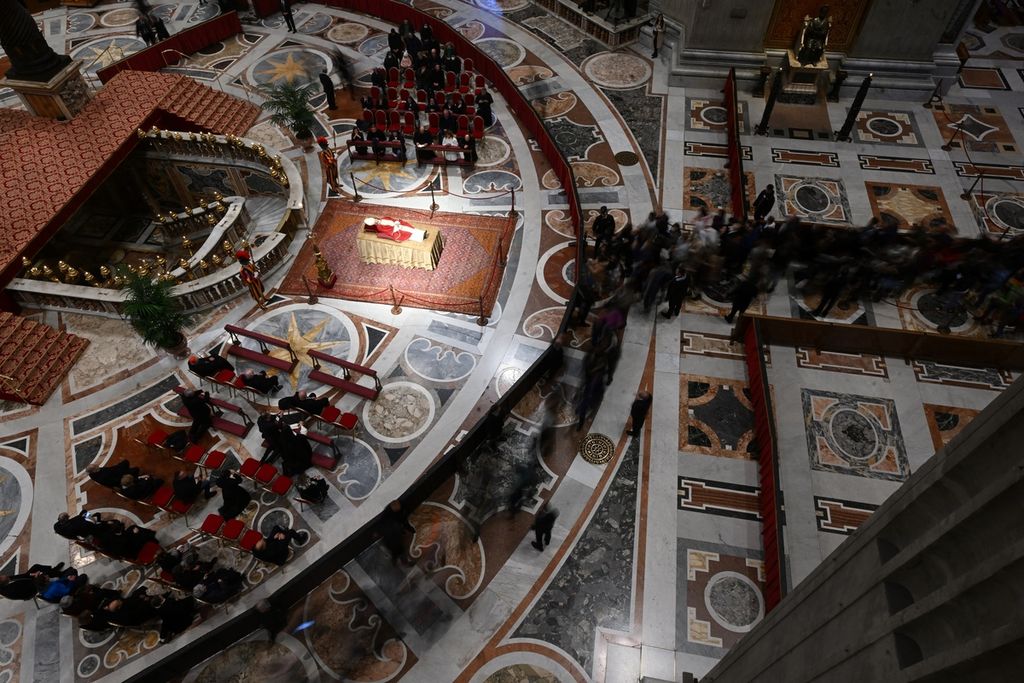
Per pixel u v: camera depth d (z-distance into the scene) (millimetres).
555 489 13773
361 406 15594
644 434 14648
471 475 13977
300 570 12883
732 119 21672
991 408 3648
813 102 23375
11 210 18969
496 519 13344
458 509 13508
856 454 14242
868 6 21875
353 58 26938
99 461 14852
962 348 15258
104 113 22391
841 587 4945
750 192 20453
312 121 22812
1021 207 19719
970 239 15992
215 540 13375
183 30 27844
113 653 11930
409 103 23000
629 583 12461
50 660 11875
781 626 5914
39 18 31016
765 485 13258
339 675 11469
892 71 23078
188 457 14023
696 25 23312
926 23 21828
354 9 29562
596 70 25516
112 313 17969
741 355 16094
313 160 22500
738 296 15789
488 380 16062
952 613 3512
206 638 10953
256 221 21891
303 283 18547
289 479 13750
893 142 21938
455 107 22781
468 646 11773
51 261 22688
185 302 17703
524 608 12211
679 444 14469
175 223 23078
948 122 22625
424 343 16906
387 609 12211
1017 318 15789
